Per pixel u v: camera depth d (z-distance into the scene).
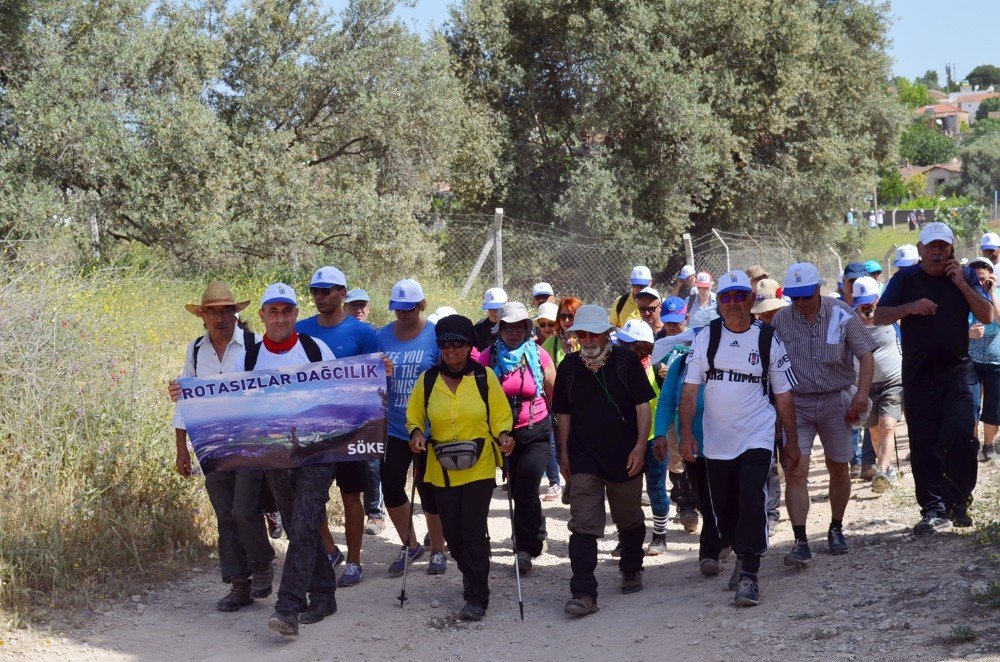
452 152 21.23
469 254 20.92
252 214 16.84
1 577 6.02
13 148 13.95
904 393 6.86
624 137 25.38
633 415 6.48
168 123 14.95
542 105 26.31
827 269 28.73
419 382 6.36
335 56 19.50
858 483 9.55
